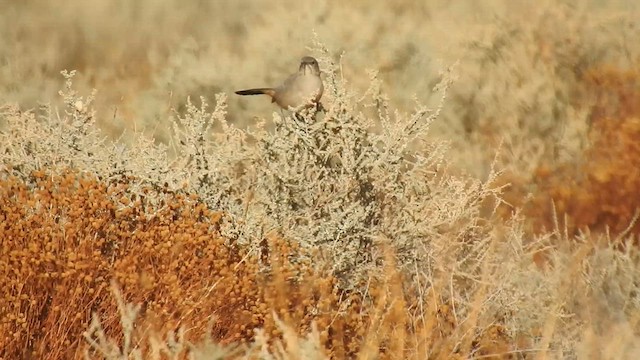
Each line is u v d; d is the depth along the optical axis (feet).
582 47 113.70
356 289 65.10
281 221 65.51
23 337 56.13
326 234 65.41
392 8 152.97
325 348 57.62
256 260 61.93
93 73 129.80
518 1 132.77
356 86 112.88
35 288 56.85
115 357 53.31
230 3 166.30
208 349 53.16
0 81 121.49
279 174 66.18
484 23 131.23
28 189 63.77
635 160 87.15
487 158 96.02
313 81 77.30
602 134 97.09
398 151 67.72
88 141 66.33
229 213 64.18
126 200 60.29
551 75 109.50
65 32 149.69
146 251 58.29
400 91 111.86
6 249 56.85
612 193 85.76
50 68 135.54
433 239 67.15
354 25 132.87
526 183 90.94
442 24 135.54
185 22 159.33
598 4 138.51
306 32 129.90
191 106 68.39
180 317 57.31
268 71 122.62
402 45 124.26
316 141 68.33
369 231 65.98
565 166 92.68
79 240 57.93
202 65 120.67
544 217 86.22
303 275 61.98
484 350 61.82
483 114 105.29
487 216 86.89
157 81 117.08
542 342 59.93
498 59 115.03
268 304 58.65
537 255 76.89
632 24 121.60
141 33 151.02
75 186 63.62
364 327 61.77
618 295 65.57
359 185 67.31
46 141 65.00
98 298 57.72
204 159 66.54
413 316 61.67
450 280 62.64
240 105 110.73
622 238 82.64
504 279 64.13
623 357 57.67
